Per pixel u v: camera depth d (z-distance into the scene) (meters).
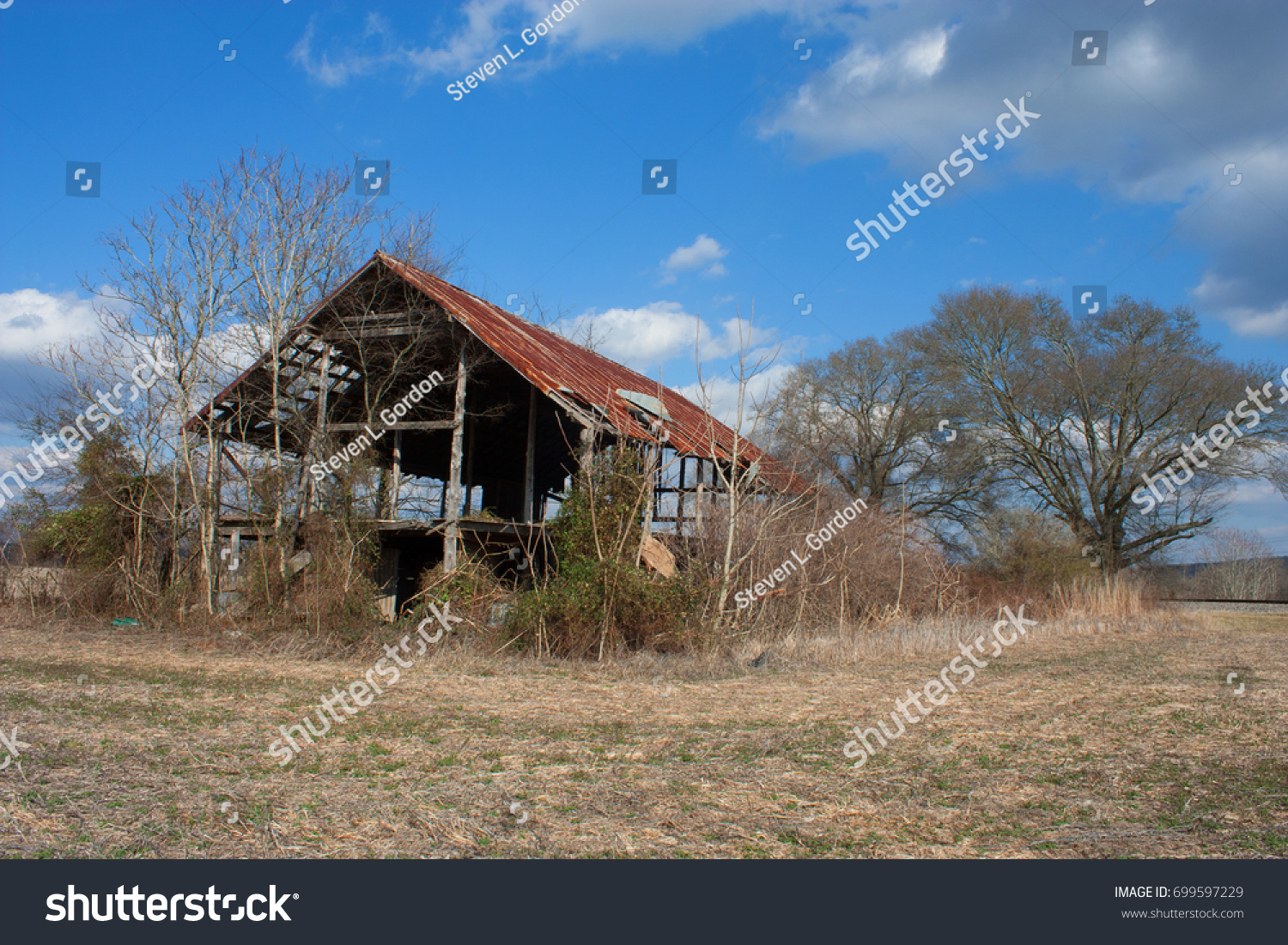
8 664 14.98
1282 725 10.54
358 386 24.84
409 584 25.38
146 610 21.70
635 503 18.58
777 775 8.30
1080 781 8.15
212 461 21.97
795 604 20.78
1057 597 29.67
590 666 16.20
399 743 9.50
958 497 45.19
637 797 7.50
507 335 23.06
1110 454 41.00
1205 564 53.94
